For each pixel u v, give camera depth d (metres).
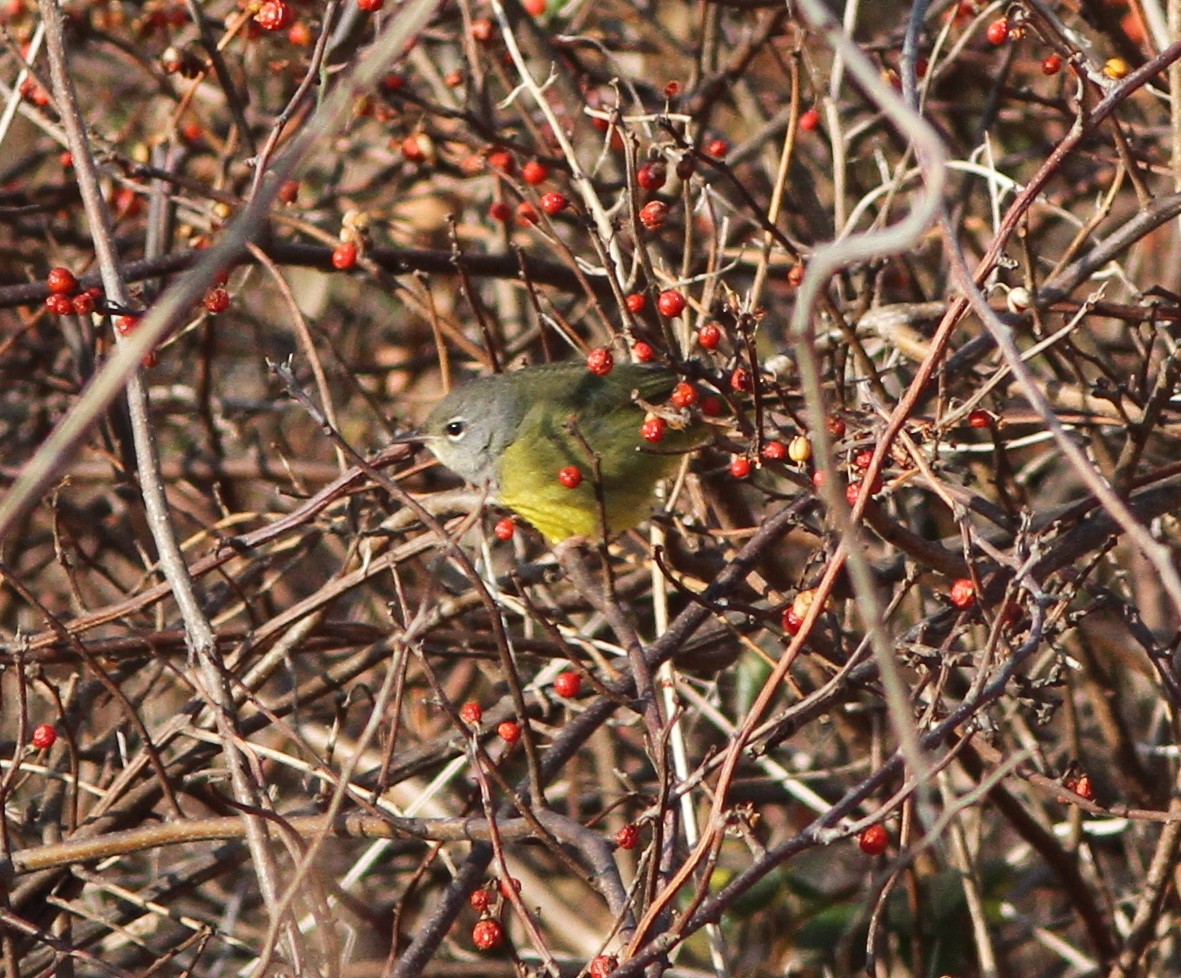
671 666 9.08
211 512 13.27
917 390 6.00
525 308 15.09
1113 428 9.79
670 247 12.83
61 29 8.62
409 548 9.29
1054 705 7.22
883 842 6.59
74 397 12.60
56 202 13.31
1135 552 11.53
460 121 12.34
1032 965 13.64
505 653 6.81
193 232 12.81
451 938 12.49
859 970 11.07
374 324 16.36
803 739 13.17
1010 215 6.55
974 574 6.52
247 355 15.59
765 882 11.21
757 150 13.09
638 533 11.62
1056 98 12.52
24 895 9.12
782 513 8.70
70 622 9.55
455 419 10.48
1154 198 8.86
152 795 9.41
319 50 8.25
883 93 4.56
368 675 12.55
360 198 15.46
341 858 11.77
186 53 11.41
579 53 14.70
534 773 7.05
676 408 8.15
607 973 6.25
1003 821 13.80
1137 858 11.46
